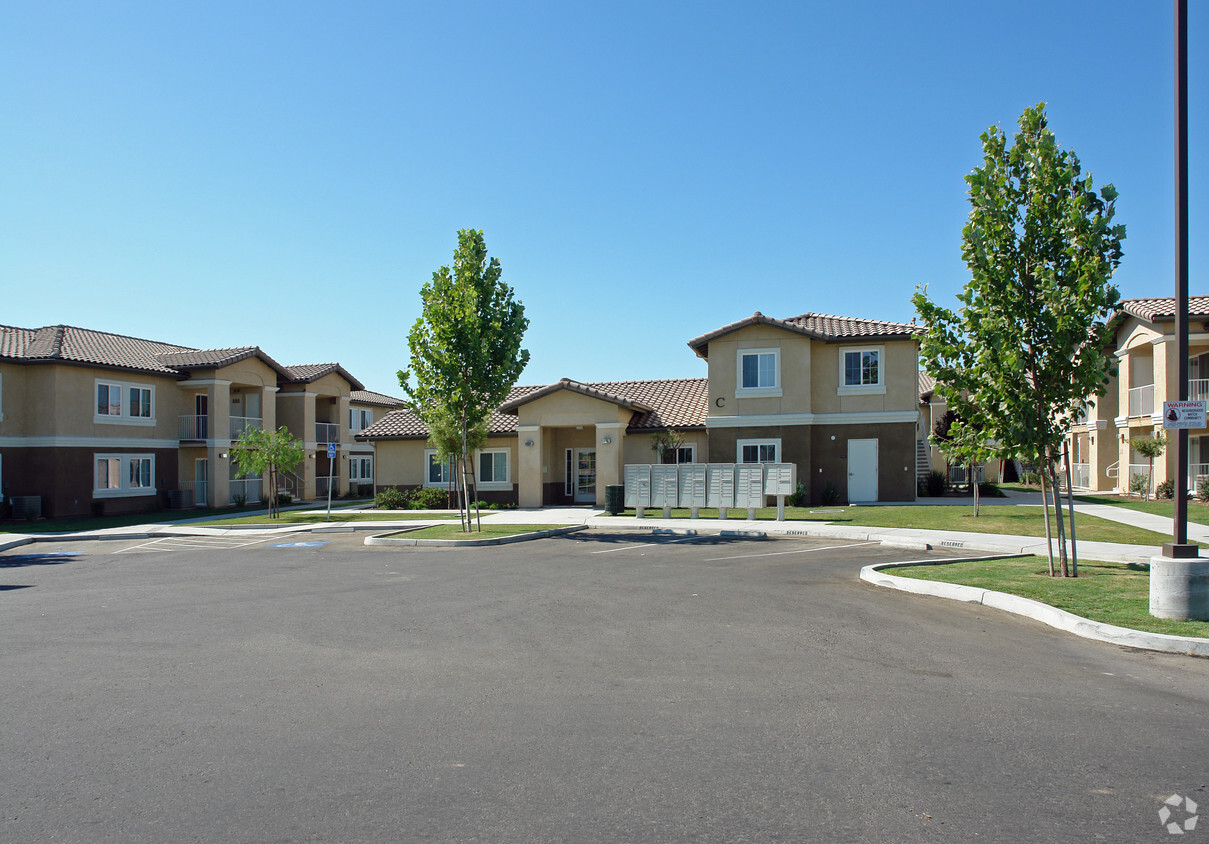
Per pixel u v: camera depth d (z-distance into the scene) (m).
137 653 8.38
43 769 5.22
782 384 29.03
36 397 31.86
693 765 5.16
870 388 28.83
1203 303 27.36
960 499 30.08
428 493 33.66
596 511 28.66
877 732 5.75
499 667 7.63
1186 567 8.91
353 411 50.22
